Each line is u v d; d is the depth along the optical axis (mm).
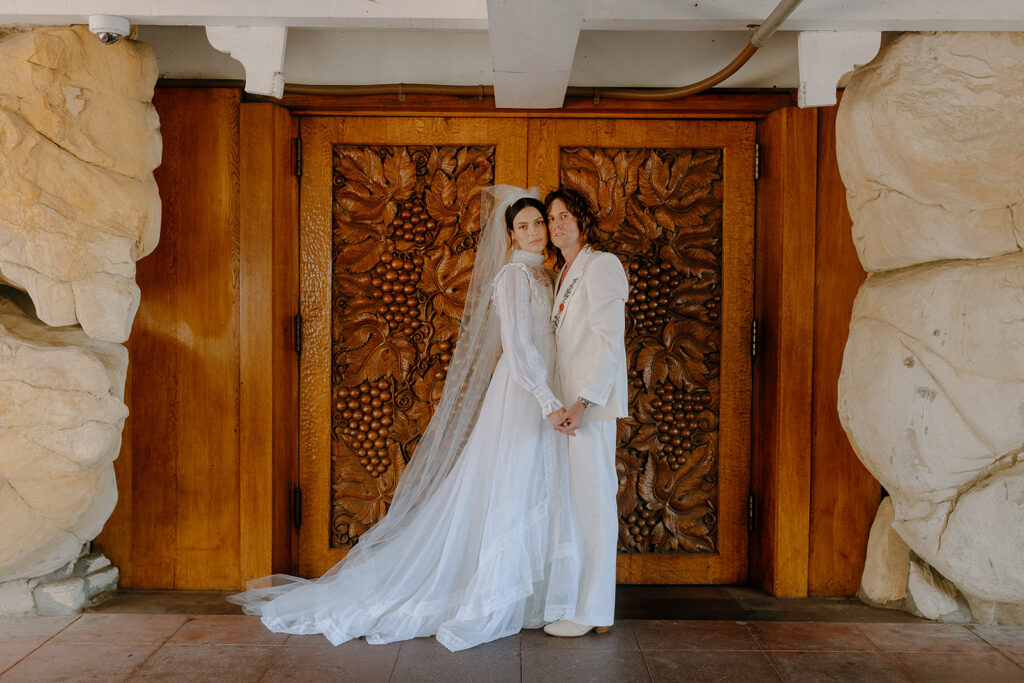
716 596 3369
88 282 2809
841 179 3238
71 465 2816
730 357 3482
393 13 2689
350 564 3014
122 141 2885
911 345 2902
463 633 2754
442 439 3053
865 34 2799
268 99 3311
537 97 3219
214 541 3352
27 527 2844
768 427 3400
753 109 3375
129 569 3361
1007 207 2693
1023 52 2705
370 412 3473
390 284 3457
